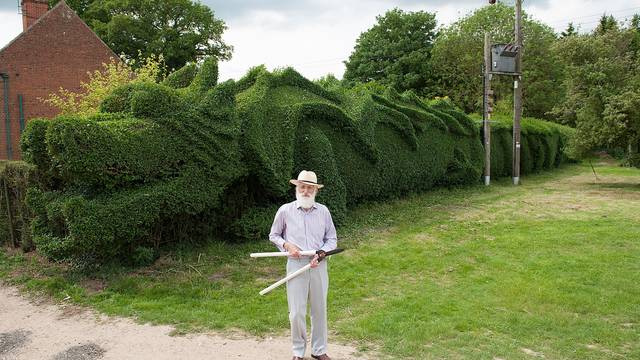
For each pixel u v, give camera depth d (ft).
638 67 55.52
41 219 22.90
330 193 31.86
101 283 21.71
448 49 125.90
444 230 33.19
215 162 24.81
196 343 15.84
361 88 41.73
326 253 13.99
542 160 74.59
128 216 21.33
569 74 60.90
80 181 21.21
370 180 37.70
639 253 26.43
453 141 51.60
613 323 17.56
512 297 19.84
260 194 29.76
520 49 59.57
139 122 23.03
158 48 106.42
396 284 22.07
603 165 95.86
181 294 20.40
